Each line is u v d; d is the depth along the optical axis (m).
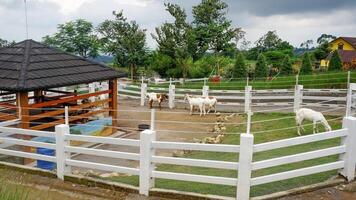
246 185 5.72
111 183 6.64
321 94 18.70
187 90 20.31
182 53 33.09
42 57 13.37
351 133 6.27
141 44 37.47
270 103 16.62
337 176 6.57
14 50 13.41
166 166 8.98
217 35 36.78
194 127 14.64
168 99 19.73
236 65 29.73
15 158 10.13
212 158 9.39
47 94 17.06
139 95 22.66
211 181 5.96
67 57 14.66
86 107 14.30
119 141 6.60
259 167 5.80
